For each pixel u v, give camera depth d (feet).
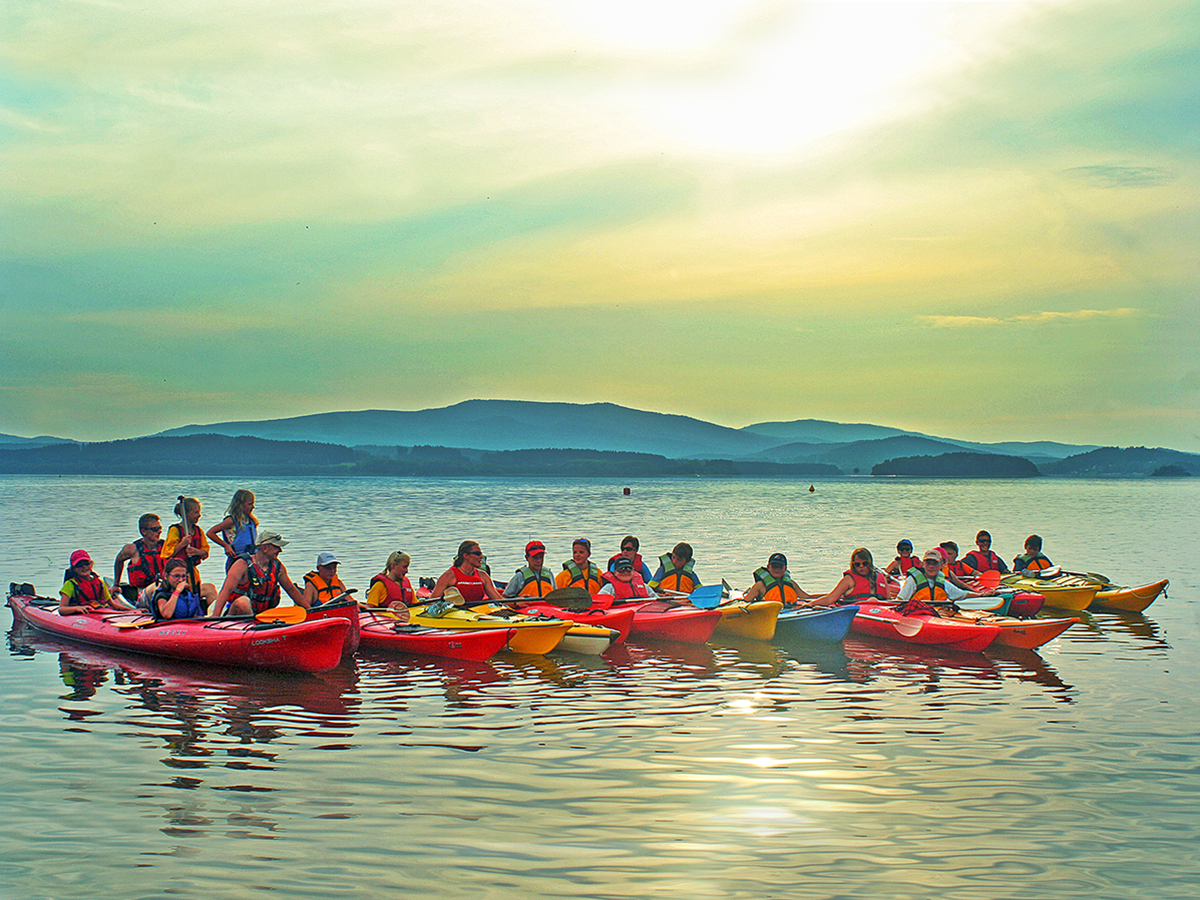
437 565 98.07
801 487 533.96
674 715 41.09
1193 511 231.71
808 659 53.88
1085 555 114.52
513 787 31.68
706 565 100.99
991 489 483.10
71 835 27.73
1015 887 24.86
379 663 52.16
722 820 28.96
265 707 42.27
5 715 40.78
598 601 62.54
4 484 465.47
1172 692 45.34
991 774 33.12
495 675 49.29
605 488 499.51
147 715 40.88
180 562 54.60
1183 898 24.36
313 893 24.35
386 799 30.55
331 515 198.29
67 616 59.16
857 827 28.50
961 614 59.41
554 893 24.39
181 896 24.20
